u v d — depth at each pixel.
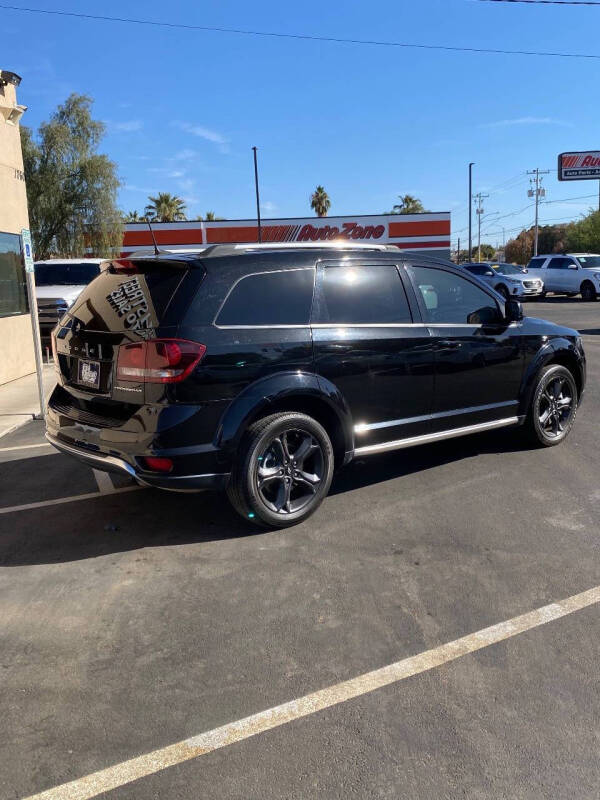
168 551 4.19
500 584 3.67
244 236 40.47
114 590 3.70
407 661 2.98
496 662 2.96
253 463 4.18
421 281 5.17
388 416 4.90
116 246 35.72
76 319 4.52
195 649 3.11
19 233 11.52
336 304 4.62
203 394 3.96
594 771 2.32
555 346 6.02
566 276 28.44
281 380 4.24
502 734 2.51
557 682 2.82
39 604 3.56
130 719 2.63
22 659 3.05
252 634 3.22
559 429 6.33
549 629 3.21
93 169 34.06
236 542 4.29
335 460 4.81
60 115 34.34
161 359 3.87
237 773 2.34
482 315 5.55
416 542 4.23
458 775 2.32
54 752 2.46
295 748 2.46
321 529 4.46
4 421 7.89
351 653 3.05
